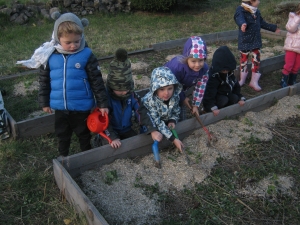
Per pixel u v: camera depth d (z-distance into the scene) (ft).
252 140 13.83
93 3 36.19
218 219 10.25
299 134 14.69
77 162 11.48
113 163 12.22
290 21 18.24
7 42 27.55
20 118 15.76
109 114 12.85
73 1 35.73
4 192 11.22
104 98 11.66
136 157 12.92
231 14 36.68
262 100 16.24
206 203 10.87
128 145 12.49
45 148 13.65
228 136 14.03
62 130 12.28
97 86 11.57
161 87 12.05
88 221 9.53
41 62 11.22
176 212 10.53
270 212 10.56
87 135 12.64
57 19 10.96
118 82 11.71
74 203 10.22
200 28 32.07
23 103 16.93
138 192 11.09
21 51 25.32
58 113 12.03
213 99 14.85
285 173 12.29
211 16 36.04
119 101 12.77
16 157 12.88
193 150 13.19
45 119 14.32
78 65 11.29
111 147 12.07
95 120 11.68
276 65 22.22
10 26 31.55
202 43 13.07
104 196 10.86
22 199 10.98
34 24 32.24
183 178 11.73
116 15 36.22
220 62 14.51
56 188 11.43
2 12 32.22
